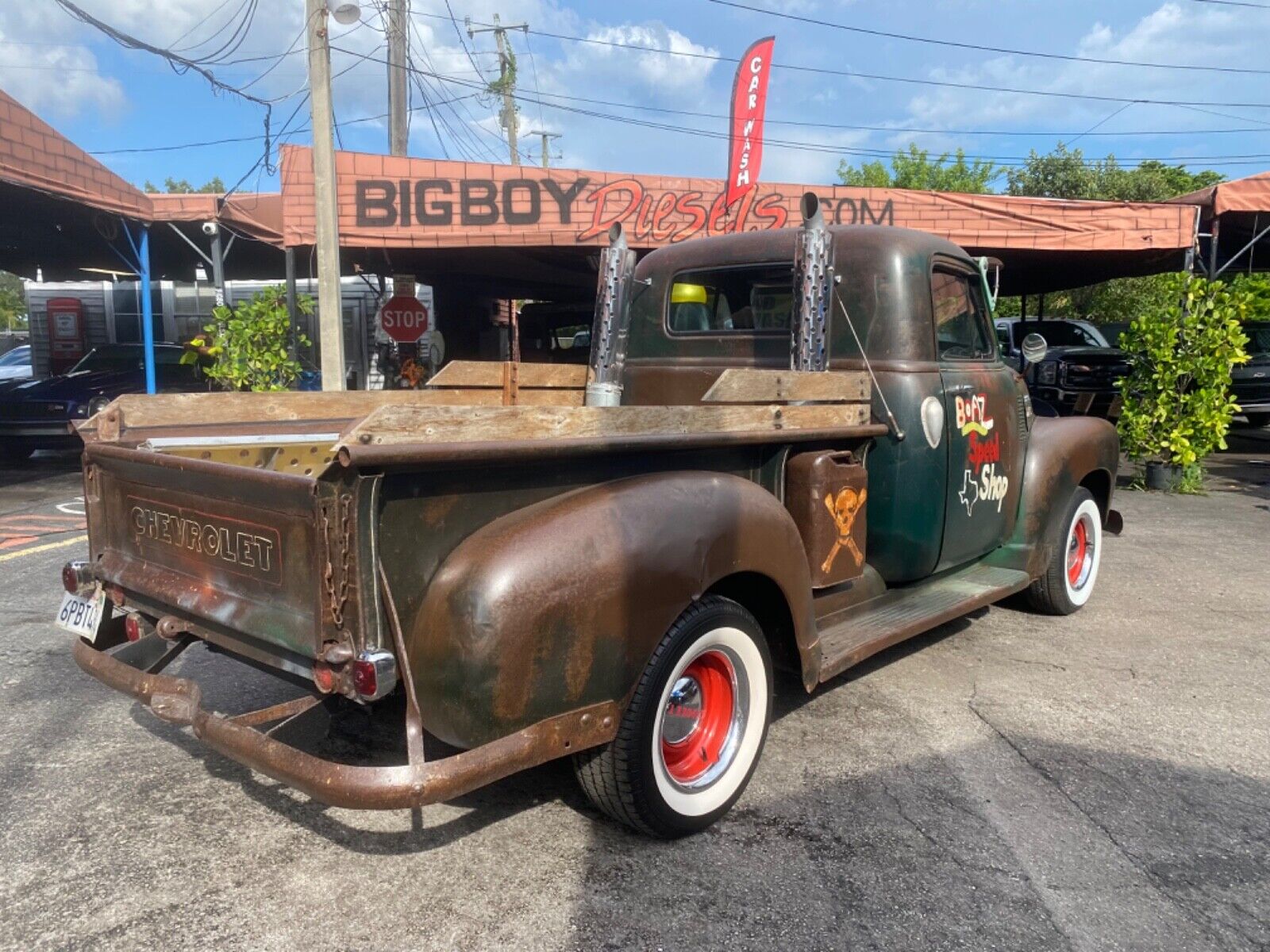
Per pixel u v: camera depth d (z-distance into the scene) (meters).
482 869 2.88
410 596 2.43
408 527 2.41
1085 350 15.17
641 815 2.89
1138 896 2.78
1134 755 3.74
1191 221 11.15
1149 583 6.56
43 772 3.51
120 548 3.24
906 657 4.93
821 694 4.38
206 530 2.76
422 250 12.97
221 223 11.53
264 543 2.52
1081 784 3.49
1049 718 4.11
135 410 3.46
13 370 19.03
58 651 4.91
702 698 3.16
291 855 2.96
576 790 3.42
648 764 2.83
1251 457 14.47
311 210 10.70
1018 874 2.89
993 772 3.58
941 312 4.36
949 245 4.45
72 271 18.67
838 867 2.91
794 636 3.34
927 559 4.21
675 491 2.89
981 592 4.54
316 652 2.34
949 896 2.77
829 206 10.86
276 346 10.78
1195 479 10.86
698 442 3.02
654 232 10.80
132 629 3.20
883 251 4.11
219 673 4.52
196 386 14.80
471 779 2.36
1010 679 4.60
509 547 2.48
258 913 2.65
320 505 2.27
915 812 3.26
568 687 2.55
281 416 3.95
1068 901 2.75
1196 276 11.20
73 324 19.70
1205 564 7.15
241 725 2.63
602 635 2.61
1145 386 10.95
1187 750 3.80
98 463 3.28
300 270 15.99
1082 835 3.12
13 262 17.02
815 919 2.65
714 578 2.93
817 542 3.52
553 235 10.73
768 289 4.48
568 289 19.58
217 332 10.85
